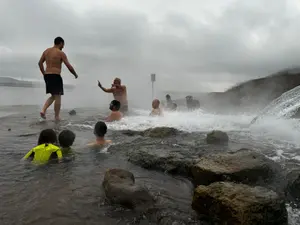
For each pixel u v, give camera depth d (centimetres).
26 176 312
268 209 205
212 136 480
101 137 480
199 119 840
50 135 419
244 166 299
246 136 559
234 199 212
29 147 449
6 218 215
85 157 397
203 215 228
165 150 409
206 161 319
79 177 312
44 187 279
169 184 304
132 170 348
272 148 449
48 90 795
